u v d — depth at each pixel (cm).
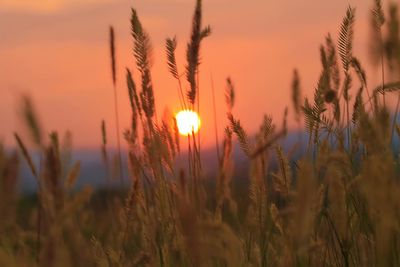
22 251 115
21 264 103
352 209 119
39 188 100
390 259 109
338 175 112
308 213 99
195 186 116
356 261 118
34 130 95
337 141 115
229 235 99
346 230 114
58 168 96
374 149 106
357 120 116
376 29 117
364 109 114
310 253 114
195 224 96
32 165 99
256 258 119
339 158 111
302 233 99
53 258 93
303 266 112
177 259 116
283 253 116
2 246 111
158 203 119
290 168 116
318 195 112
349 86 119
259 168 119
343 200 113
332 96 115
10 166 95
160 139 119
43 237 105
